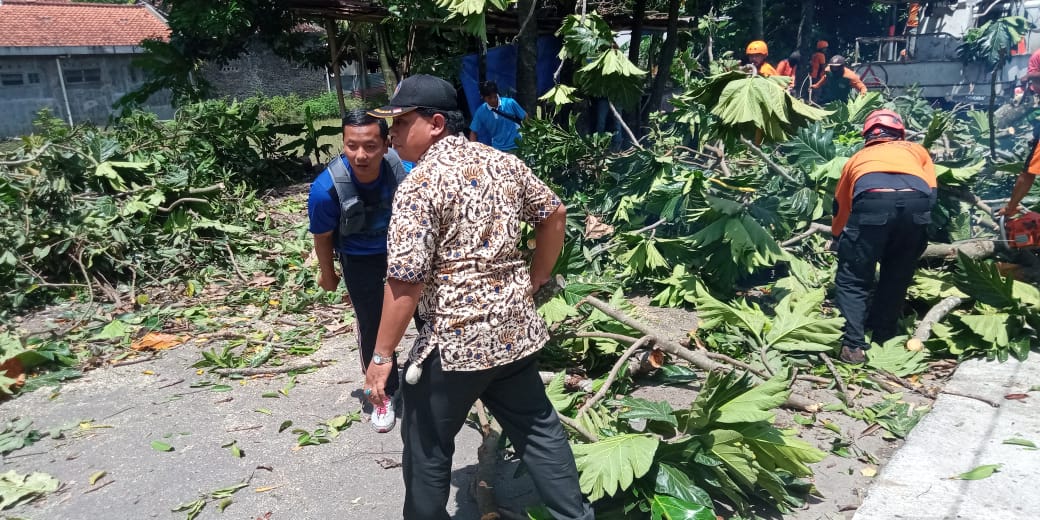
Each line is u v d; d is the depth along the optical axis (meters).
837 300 4.64
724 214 5.53
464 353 2.37
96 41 27.28
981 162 6.10
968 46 12.41
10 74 25.77
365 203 3.57
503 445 3.31
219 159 9.92
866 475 3.35
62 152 7.12
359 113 3.37
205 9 11.23
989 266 4.47
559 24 11.29
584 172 7.57
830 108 9.17
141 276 6.40
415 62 11.76
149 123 9.30
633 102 7.53
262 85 28.86
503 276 2.42
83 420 3.99
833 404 4.02
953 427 3.62
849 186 4.58
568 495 2.60
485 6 7.56
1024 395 3.88
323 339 5.20
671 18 10.95
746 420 2.93
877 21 20.22
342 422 3.88
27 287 5.91
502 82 11.19
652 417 3.12
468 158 2.42
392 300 2.29
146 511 3.17
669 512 2.77
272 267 6.75
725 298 5.71
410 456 2.57
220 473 3.45
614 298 5.16
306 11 11.10
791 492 3.21
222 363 4.70
